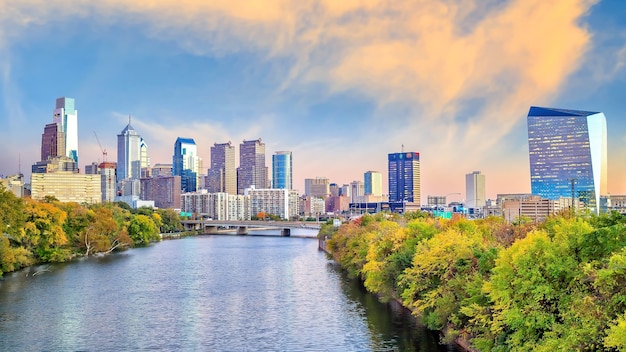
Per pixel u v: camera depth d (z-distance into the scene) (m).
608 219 64.81
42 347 84.56
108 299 122.44
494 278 61.16
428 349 78.69
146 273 165.38
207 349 83.50
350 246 148.25
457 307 75.88
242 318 102.81
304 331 92.25
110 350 83.25
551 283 56.50
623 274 48.09
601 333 48.19
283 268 177.75
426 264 83.31
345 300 117.12
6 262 150.25
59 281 147.12
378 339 84.69
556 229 63.12
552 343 50.78
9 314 106.44
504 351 60.75
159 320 101.94
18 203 165.38
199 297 124.94
